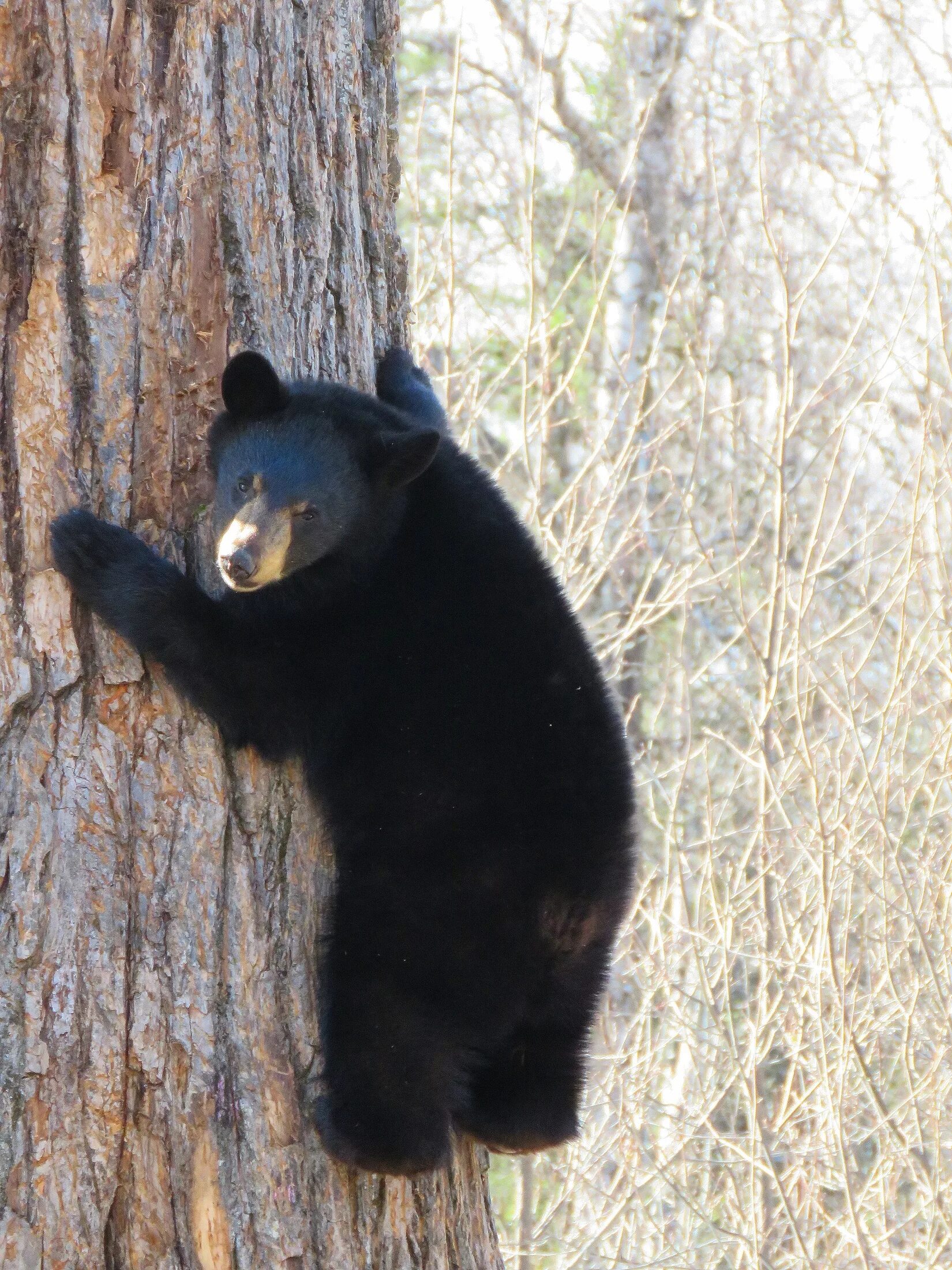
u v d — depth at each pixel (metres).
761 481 23.98
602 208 30.25
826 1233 14.56
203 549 7.04
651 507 24.67
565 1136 7.83
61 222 6.45
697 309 23.02
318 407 7.25
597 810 7.48
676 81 29.30
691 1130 15.37
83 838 6.35
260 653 6.93
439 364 23.86
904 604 14.20
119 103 6.57
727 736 23.95
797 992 15.53
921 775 16.41
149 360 6.73
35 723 6.38
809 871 15.69
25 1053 6.12
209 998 6.50
